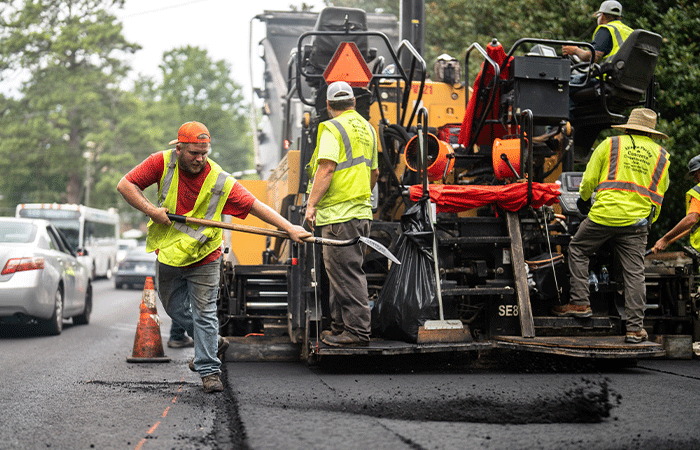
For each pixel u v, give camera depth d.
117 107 72.88
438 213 7.73
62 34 67.00
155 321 8.62
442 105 9.79
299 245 7.66
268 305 8.26
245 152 88.44
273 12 14.19
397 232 7.90
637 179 7.52
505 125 8.34
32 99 67.56
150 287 8.66
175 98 84.44
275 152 13.09
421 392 6.06
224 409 5.55
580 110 8.92
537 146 8.13
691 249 9.59
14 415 5.44
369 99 8.27
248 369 7.56
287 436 4.56
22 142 66.62
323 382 6.62
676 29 12.95
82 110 69.38
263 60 14.29
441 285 7.43
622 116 8.72
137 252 30.16
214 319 6.29
